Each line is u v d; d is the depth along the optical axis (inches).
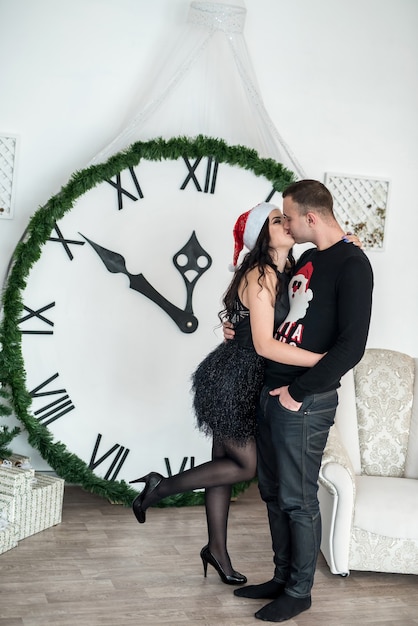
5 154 148.4
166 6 153.1
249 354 107.4
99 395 143.6
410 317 173.5
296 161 151.5
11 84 147.8
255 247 104.2
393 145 168.9
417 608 112.4
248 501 155.2
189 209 145.9
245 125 158.4
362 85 165.9
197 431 148.4
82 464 141.5
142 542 129.0
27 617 99.7
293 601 106.3
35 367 140.2
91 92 151.6
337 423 134.1
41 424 140.6
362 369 138.3
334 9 162.9
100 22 150.6
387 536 117.0
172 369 146.9
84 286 141.6
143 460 146.2
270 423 104.0
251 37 159.2
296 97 162.7
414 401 137.6
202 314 147.9
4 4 145.8
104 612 103.1
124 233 142.9
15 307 137.3
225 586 114.6
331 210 102.9
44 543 125.3
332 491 116.7
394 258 171.3
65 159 151.6
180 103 155.7
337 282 98.7
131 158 141.4
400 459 135.0
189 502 147.9
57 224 139.5
